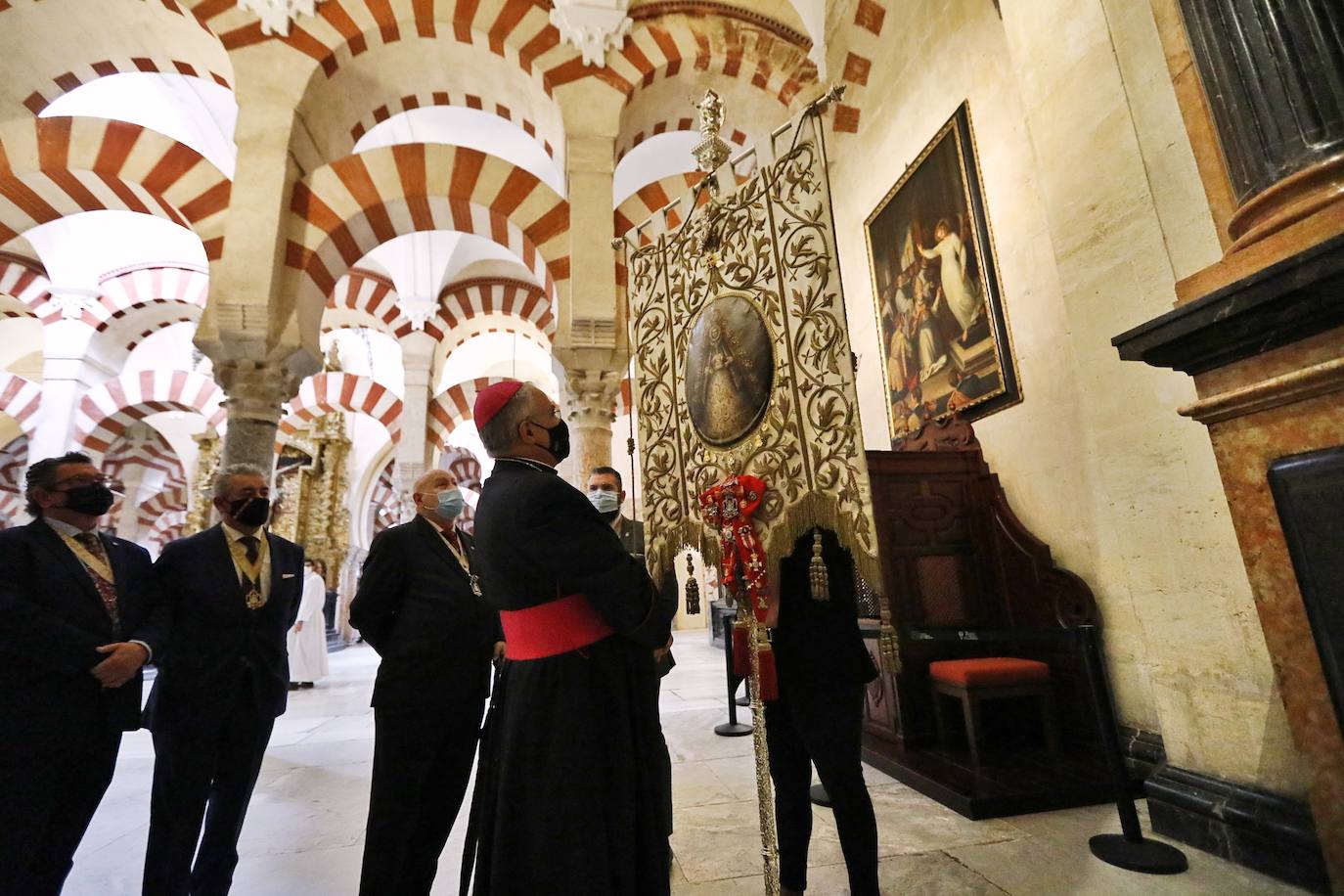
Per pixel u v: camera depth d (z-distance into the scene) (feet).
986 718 12.14
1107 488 9.09
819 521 5.88
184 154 18.66
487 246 35.47
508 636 4.81
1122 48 8.73
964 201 15.12
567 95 20.08
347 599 48.80
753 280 7.03
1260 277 4.67
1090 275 9.21
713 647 34.73
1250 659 7.30
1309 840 6.39
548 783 4.10
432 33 20.10
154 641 6.84
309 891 7.40
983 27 14.83
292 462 43.21
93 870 8.16
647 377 8.36
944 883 6.86
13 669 6.02
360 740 15.48
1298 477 4.83
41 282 35.70
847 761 5.81
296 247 18.48
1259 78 5.18
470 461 57.21
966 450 14.14
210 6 18.98
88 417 36.91
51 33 19.63
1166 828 7.91
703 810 9.62
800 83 21.53
